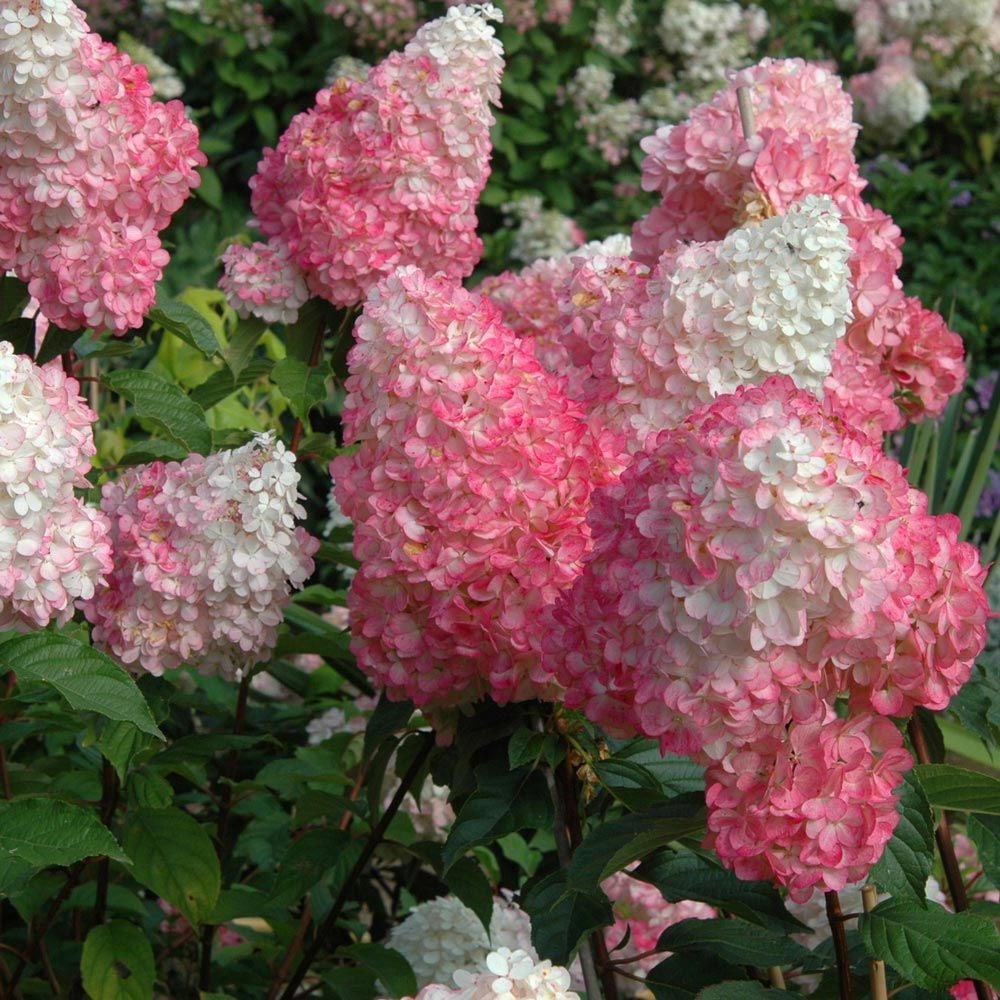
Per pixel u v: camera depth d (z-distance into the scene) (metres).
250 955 1.62
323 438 1.53
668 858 1.14
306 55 3.99
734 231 1.19
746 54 4.23
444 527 1.11
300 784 1.55
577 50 4.04
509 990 0.91
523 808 1.15
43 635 1.07
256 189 1.52
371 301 1.15
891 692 0.98
